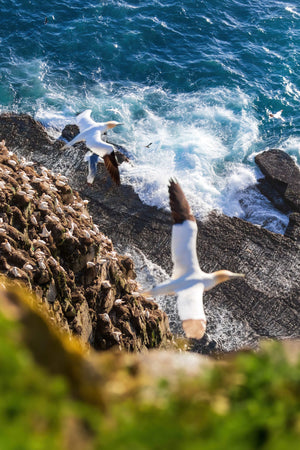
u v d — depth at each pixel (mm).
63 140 46438
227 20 62500
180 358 10070
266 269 37500
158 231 39438
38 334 9352
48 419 7016
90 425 7199
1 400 7074
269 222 42688
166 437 7074
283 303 35562
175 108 52781
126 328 27047
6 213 24969
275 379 8250
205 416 7613
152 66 56906
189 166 46438
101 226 39344
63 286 24719
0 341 8047
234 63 57875
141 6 62438
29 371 7641
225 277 11711
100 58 57250
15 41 57875
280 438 7133
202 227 40062
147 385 8523
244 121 51906
